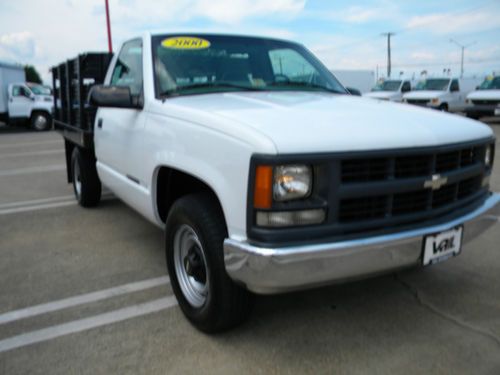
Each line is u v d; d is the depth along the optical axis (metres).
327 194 2.21
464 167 2.74
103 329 2.88
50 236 4.71
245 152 2.21
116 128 3.86
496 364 2.47
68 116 5.85
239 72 3.61
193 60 3.54
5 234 4.79
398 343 2.68
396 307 3.10
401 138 2.37
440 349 2.61
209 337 2.77
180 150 2.75
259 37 4.03
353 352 2.60
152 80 3.36
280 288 2.22
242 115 2.48
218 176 2.39
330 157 2.18
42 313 3.10
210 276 2.54
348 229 2.27
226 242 2.30
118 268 3.86
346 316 2.99
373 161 2.30
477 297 3.22
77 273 3.77
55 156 10.70
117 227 4.99
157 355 2.60
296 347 2.65
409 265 2.48
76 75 5.25
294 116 2.49
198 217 2.56
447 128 2.66
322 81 3.97
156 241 4.53
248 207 2.20
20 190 7.00
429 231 2.46
